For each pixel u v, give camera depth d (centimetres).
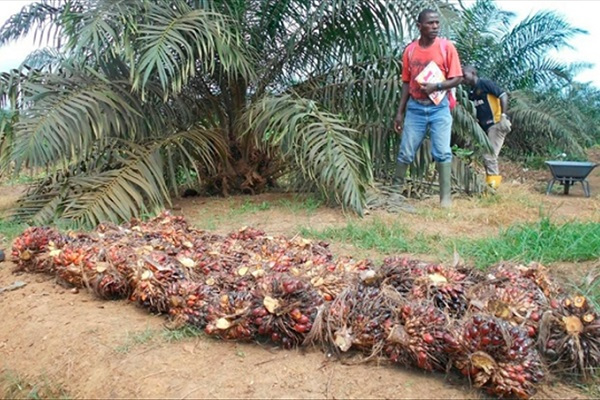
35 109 487
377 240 419
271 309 242
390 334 222
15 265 384
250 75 572
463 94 611
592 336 217
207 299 264
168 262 299
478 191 641
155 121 574
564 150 1116
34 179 754
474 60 1118
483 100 691
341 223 491
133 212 509
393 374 220
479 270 300
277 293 246
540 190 738
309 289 247
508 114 1112
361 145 594
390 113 606
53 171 530
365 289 249
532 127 1108
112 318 286
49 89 507
